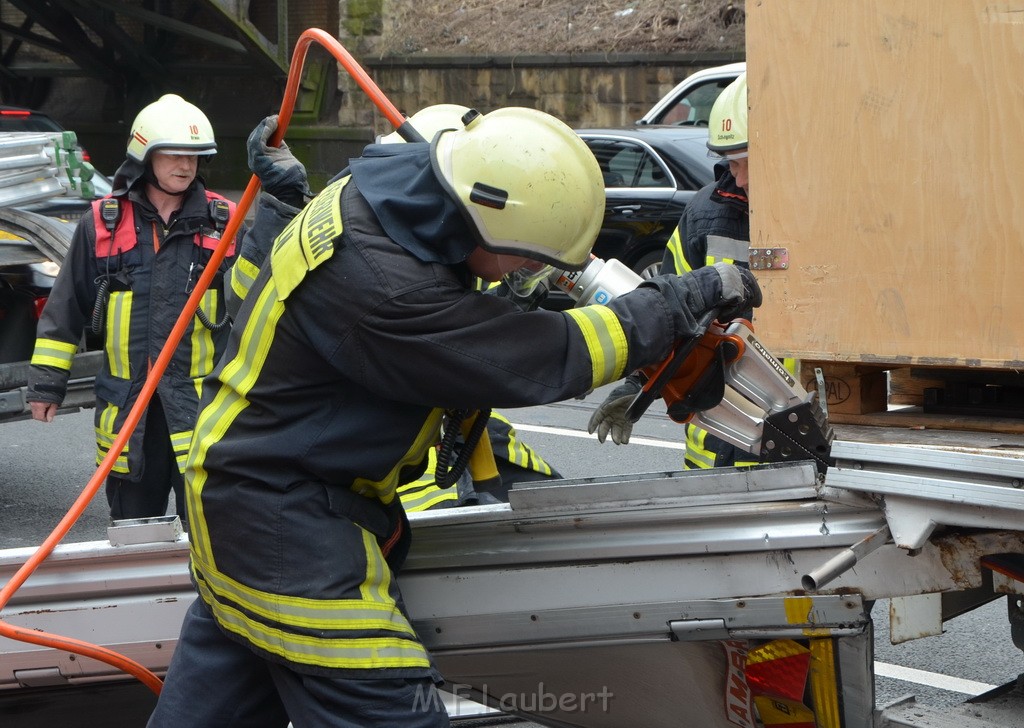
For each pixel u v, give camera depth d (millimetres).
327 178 19500
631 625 2457
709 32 16375
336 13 19875
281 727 2475
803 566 2330
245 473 2191
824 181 2404
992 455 2047
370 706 2152
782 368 2375
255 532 2186
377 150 2232
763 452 2410
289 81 2811
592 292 2322
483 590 2520
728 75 11312
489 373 2061
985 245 2252
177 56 21000
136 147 4125
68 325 4340
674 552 2396
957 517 2096
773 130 2447
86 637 2684
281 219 3137
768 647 2500
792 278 2461
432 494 3238
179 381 4141
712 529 2379
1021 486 2014
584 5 17516
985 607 4637
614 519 2436
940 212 2289
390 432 2197
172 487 4371
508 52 17531
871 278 2377
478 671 2707
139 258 4184
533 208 2059
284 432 2182
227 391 2271
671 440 7449
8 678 2727
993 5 2193
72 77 22328
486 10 18234
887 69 2312
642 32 16719
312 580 2164
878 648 4242
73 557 2656
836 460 2215
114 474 4188
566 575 2477
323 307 2088
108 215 4203
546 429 7828
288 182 3145
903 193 2322
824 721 2477
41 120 10133
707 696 2598
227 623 2273
